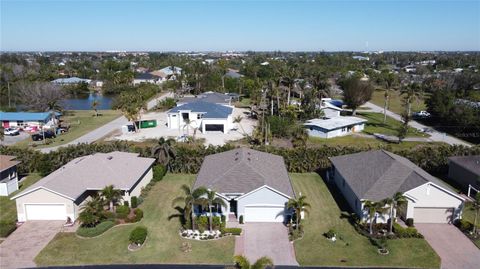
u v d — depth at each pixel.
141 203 43.78
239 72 185.25
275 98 97.56
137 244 34.88
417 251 34.03
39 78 141.12
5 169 45.91
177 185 49.31
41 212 39.56
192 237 36.25
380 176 40.97
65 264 32.12
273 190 38.47
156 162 52.97
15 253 33.59
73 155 53.88
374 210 35.50
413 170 41.31
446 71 178.12
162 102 109.62
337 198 45.69
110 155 48.97
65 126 84.56
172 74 166.00
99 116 99.06
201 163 53.59
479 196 37.94
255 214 39.34
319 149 55.31
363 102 101.00
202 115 80.81
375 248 34.50
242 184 39.78
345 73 166.50
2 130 75.19
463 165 49.09
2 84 126.06
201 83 136.88
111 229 37.78
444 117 86.38
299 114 90.44
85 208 37.78
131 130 81.44
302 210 36.81
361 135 80.19
